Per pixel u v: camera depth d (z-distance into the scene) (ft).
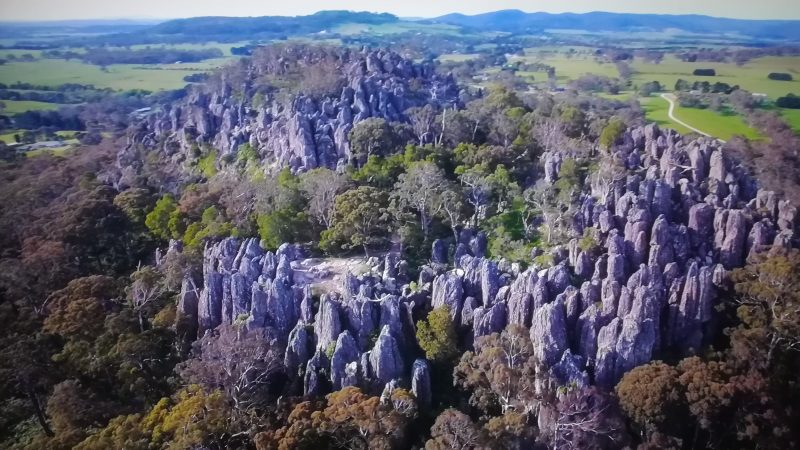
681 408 260.01
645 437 258.78
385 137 482.28
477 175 419.33
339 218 380.37
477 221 391.86
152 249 441.68
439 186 393.09
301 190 418.10
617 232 339.36
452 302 312.71
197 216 435.12
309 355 304.71
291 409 270.26
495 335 286.25
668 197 359.66
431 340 294.87
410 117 540.52
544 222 381.40
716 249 341.82
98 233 442.50
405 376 290.76
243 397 277.23
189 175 551.59
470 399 278.87
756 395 258.78
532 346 282.56
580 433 248.32
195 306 335.88
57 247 401.90
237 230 394.11
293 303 320.70
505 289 310.86
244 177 500.74
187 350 319.88
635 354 277.44
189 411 244.42
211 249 370.94
